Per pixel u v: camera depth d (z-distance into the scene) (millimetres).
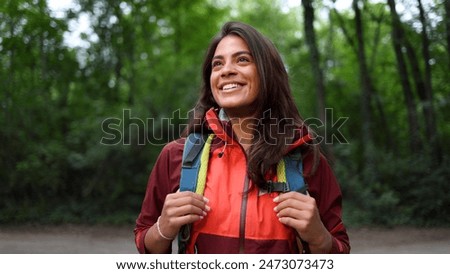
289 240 1542
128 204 12055
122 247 8742
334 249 1578
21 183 11688
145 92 13180
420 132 13352
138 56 13836
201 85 1854
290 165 1609
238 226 1524
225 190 1569
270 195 1565
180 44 14719
